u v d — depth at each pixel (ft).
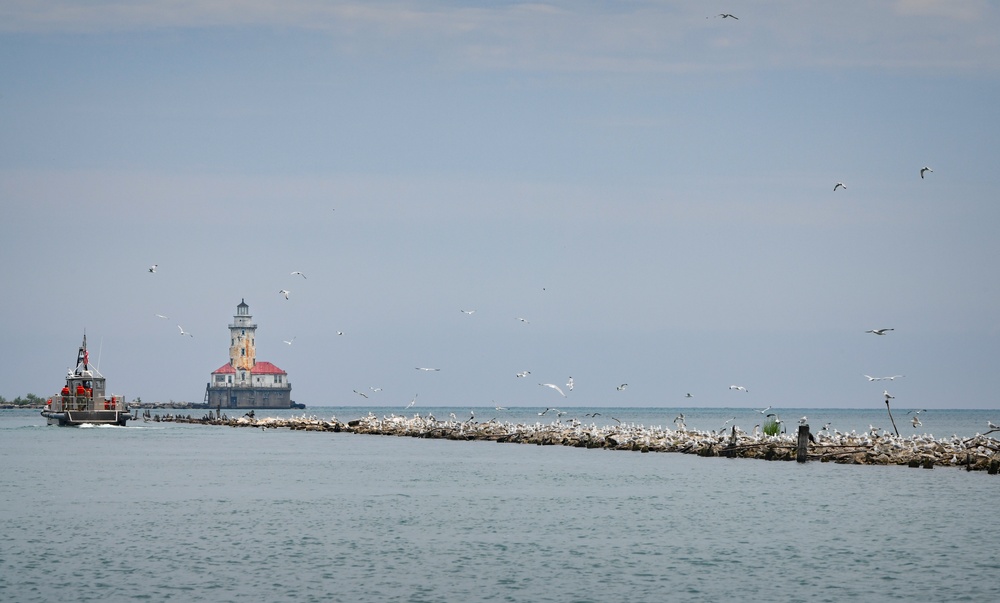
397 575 144.97
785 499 220.64
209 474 275.80
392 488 241.35
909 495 226.38
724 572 148.05
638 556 158.51
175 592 134.62
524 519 192.13
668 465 305.53
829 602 132.98
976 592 137.90
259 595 133.59
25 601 130.00
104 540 167.63
